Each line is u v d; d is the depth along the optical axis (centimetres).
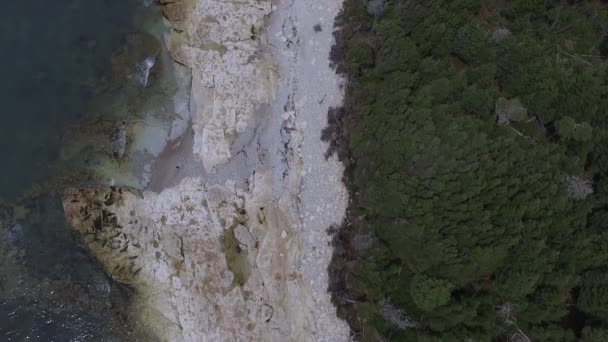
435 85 2170
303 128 2672
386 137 2241
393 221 2236
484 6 2270
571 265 2022
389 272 2294
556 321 2073
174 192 2756
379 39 2386
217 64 2769
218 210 2695
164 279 2750
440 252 2081
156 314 2802
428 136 2077
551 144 2061
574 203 2050
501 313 2102
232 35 2759
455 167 2005
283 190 2673
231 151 2742
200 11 2767
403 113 2208
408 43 2284
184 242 2714
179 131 2828
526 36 2138
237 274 2652
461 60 2269
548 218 2020
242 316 2641
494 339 2133
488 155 1989
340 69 2591
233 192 2698
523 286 2011
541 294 2044
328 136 2600
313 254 2609
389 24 2339
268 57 2752
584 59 2144
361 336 2450
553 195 2012
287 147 2689
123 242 2773
